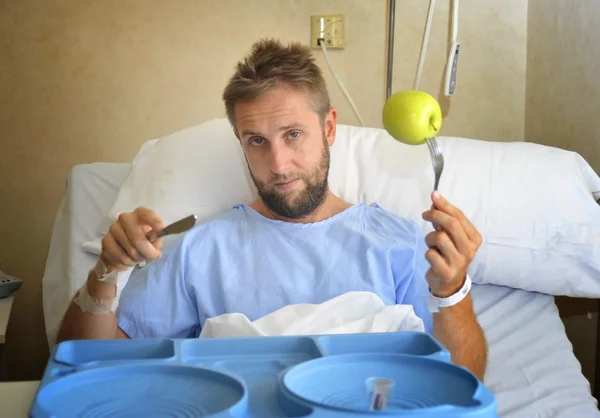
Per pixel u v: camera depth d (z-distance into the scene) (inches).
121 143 91.0
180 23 89.7
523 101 94.5
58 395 28.3
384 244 56.8
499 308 69.0
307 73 54.8
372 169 68.2
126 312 55.1
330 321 50.5
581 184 67.2
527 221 66.1
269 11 90.5
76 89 89.3
